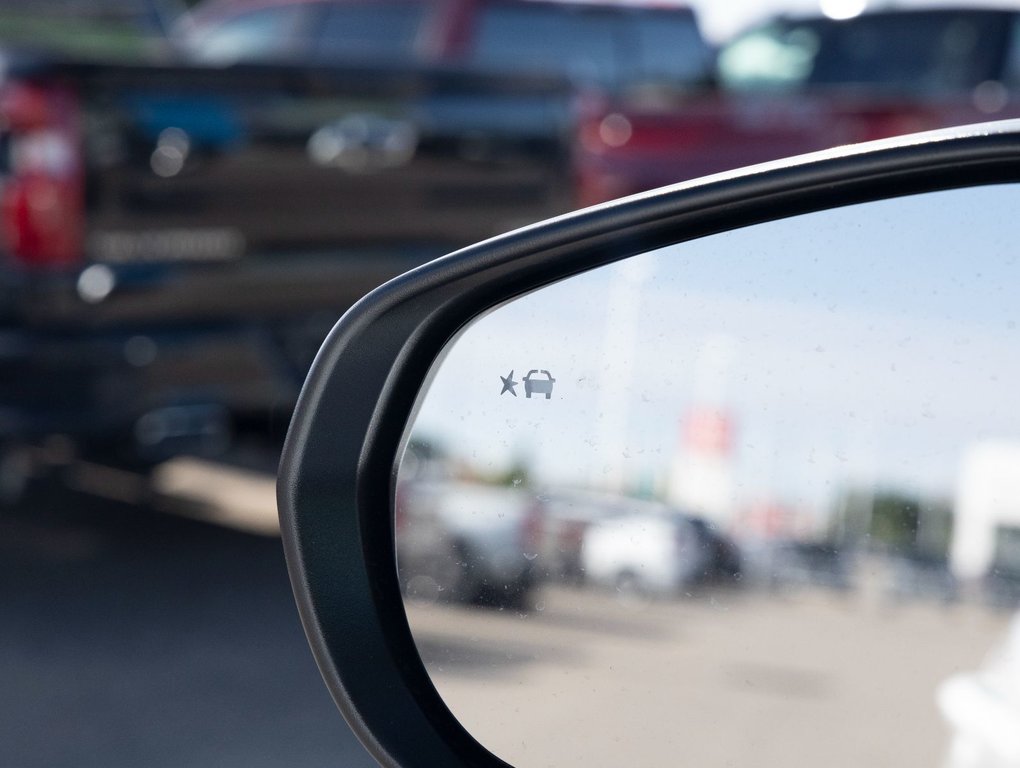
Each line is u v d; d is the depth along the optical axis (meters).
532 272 1.35
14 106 4.27
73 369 4.25
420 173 5.00
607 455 1.34
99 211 4.31
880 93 8.08
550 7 7.68
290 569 1.34
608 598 1.34
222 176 4.53
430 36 7.27
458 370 1.37
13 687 3.85
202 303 4.52
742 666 1.31
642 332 1.33
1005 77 7.82
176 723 3.64
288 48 7.26
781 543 1.29
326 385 1.36
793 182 1.30
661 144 6.95
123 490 6.23
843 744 1.29
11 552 5.21
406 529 1.35
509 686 1.35
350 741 3.56
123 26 5.98
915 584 1.26
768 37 8.60
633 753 1.34
